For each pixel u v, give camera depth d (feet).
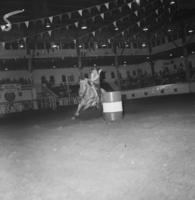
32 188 13.25
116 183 12.60
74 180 13.64
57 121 42.27
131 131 25.34
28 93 98.78
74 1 96.37
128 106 59.88
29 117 58.44
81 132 28.22
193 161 14.35
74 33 100.37
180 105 47.09
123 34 100.53
